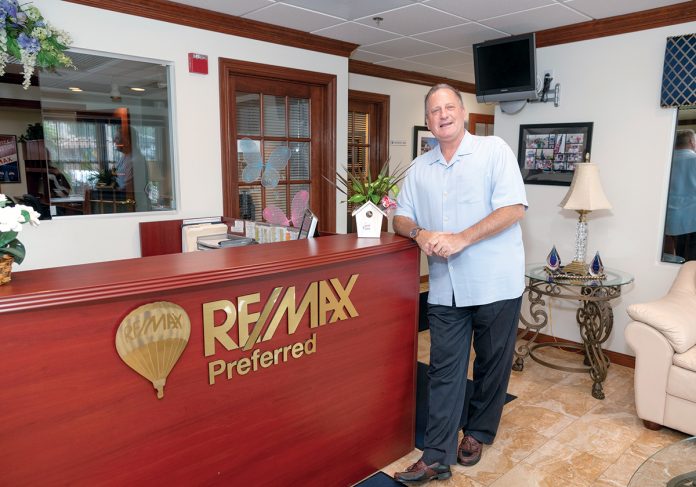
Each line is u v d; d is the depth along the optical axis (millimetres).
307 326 1787
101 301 1271
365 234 2188
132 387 1359
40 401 1209
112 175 3145
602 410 2789
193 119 3379
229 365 1565
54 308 1202
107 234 3117
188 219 3408
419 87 5578
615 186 3449
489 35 3781
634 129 3322
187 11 3184
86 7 2842
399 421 2260
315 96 4188
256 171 3887
